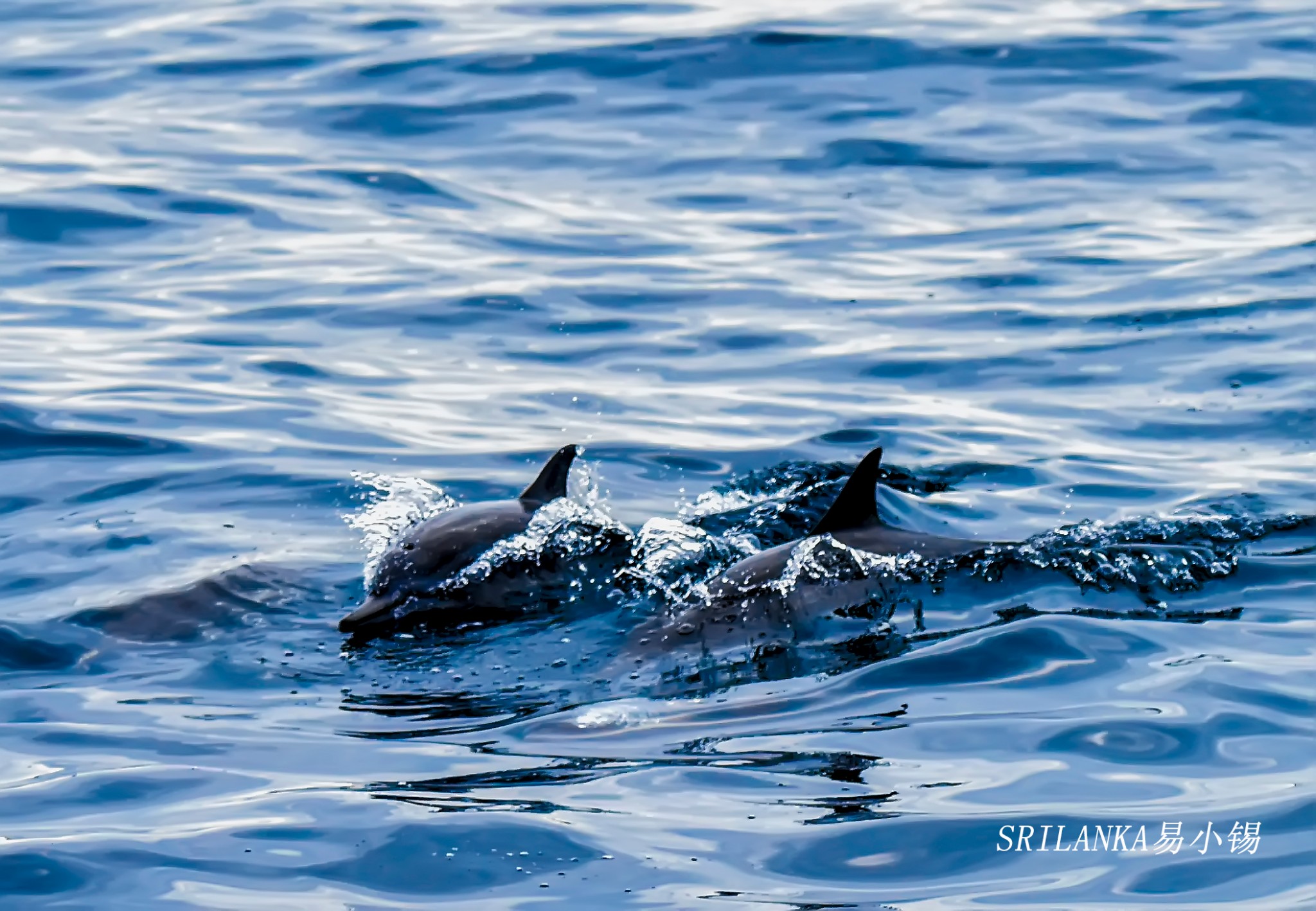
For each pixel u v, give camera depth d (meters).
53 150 63.06
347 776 22.69
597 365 44.72
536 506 32.09
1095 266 50.62
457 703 25.44
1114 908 18.89
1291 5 77.12
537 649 27.58
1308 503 33.75
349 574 31.36
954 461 37.34
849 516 30.55
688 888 19.47
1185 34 73.31
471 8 81.75
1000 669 26.00
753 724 24.23
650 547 31.64
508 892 19.44
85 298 49.69
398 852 20.42
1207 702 24.52
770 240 54.47
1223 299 47.22
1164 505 34.06
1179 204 55.59
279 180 60.56
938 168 60.25
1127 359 43.59
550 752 23.42
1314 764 22.39
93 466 37.19
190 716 25.03
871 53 72.38
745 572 28.95
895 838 20.62
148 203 58.00
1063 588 29.23
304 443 38.94
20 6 84.62
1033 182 58.56
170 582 30.42
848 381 43.09
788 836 20.70
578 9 80.88
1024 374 43.06
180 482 36.31
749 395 42.31
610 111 67.31
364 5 83.31
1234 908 18.89
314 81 71.44
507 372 44.25
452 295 50.03
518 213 57.50
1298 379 41.22
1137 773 22.31
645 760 23.05
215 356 45.12
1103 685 25.30
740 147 63.16
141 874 19.94
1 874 19.98
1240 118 63.41
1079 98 66.44
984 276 50.47
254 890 19.55
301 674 26.73
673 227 55.94
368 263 52.84
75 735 24.30
